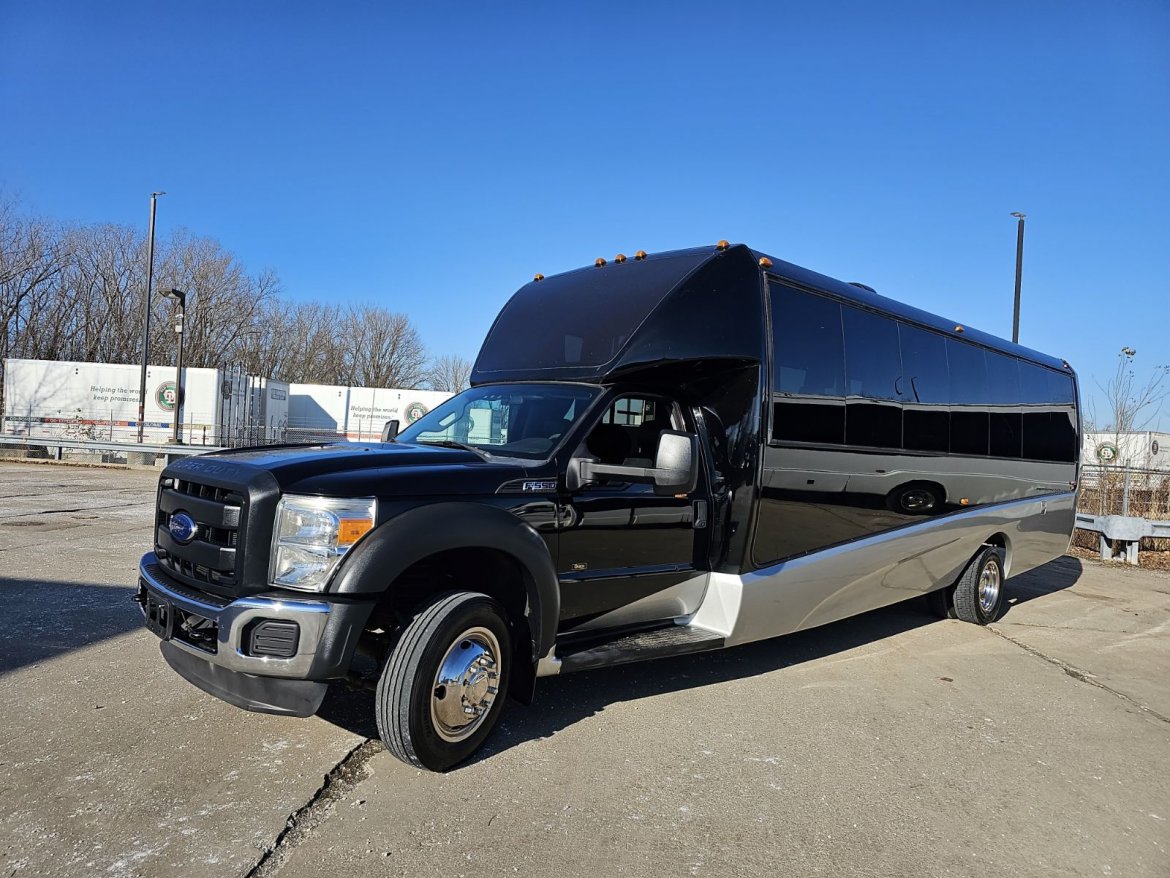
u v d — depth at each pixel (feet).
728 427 16.24
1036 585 33.14
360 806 10.97
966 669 19.83
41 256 140.36
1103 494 49.21
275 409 100.22
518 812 11.05
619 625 15.30
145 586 12.68
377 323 225.15
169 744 12.60
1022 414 26.43
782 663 19.54
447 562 13.38
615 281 17.11
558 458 13.67
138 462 75.00
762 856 10.31
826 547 18.03
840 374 18.42
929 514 21.53
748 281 16.48
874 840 10.92
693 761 13.20
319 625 10.52
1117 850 11.03
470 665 11.99
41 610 20.12
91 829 10.00
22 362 87.15
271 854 9.65
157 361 151.94
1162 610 28.32
